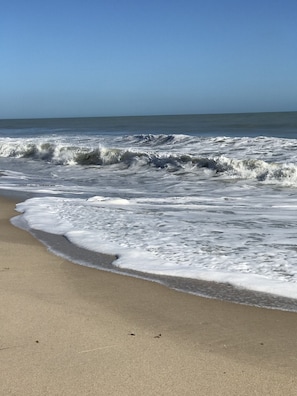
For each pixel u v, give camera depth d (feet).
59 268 20.56
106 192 45.57
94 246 24.12
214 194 43.57
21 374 11.39
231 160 55.36
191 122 235.40
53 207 35.29
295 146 65.51
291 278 18.85
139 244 24.56
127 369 11.62
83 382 11.02
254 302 16.44
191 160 59.77
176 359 12.16
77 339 13.35
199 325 14.48
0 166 72.90
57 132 158.51
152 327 14.30
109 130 165.17
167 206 36.55
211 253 22.82
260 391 10.63
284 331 13.98
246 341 13.30
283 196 41.78
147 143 80.74
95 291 17.63
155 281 18.78
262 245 24.39
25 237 26.27
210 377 11.24
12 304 16.15
